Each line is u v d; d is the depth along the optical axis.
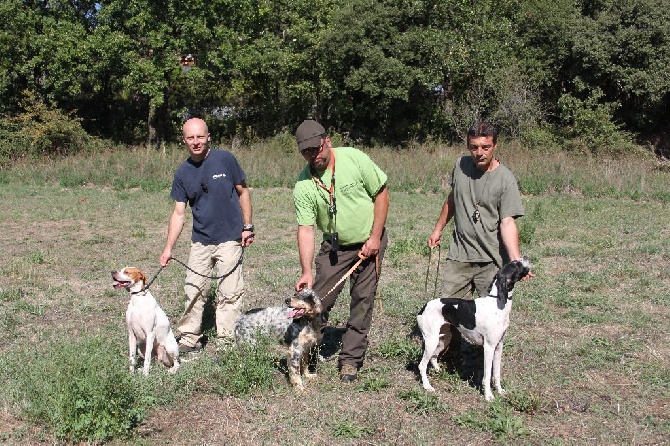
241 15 29.52
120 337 7.04
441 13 31.17
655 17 30.92
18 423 5.00
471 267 5.84
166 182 20.78
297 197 5.69
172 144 29.91
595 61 31.48
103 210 16.30
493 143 5.48
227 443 4.78
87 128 32.50
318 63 31.80
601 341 6.93
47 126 25.33
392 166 22.48
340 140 31.67
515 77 30.28
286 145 27.22
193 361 6.22
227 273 6.52
